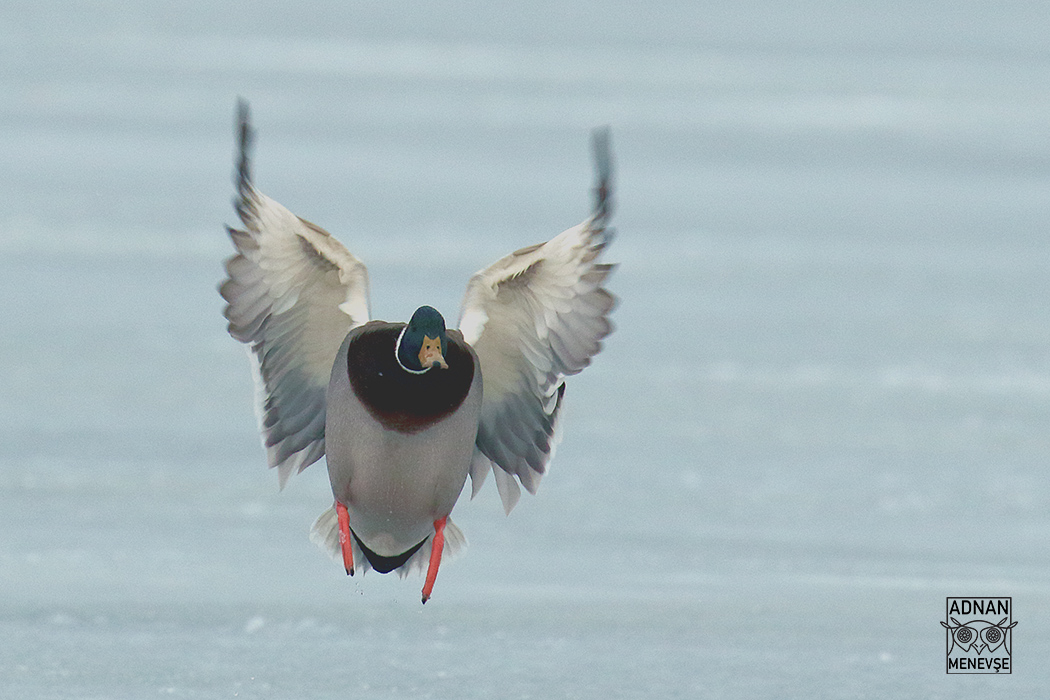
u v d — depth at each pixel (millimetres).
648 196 28797
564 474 13820
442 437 8453
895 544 12148
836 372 17703
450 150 32906
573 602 10648
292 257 8539
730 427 15469
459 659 9484
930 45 53375
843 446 14922
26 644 9453
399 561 9234
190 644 9578
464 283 21672
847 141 35188
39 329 18219
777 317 20203
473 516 12664
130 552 11383
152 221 24922
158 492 12891
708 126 36625
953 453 14766
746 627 10227
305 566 11258
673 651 9734
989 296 21734
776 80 44531
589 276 8508
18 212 25062
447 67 45344
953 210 28312
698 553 11812
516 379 9062
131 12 54688
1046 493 13555
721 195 29078
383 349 8406
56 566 10992
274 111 36969
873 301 21281
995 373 17812
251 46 48625
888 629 10266
